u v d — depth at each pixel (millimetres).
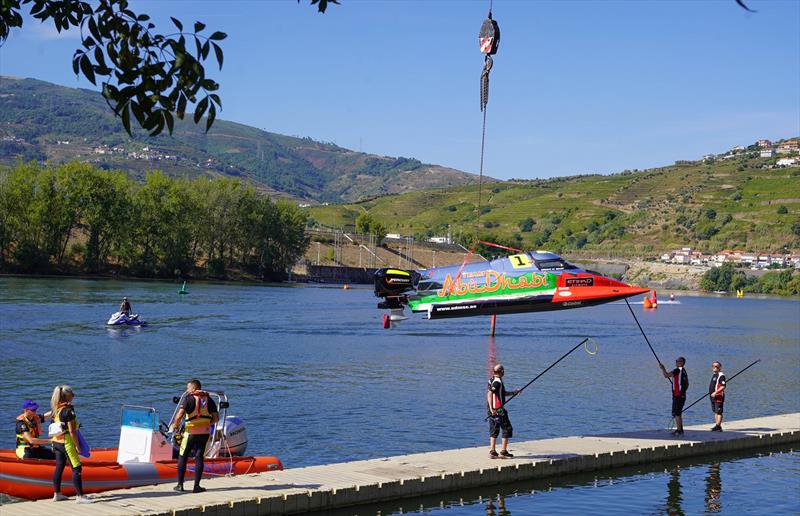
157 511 19266
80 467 19969
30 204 157000
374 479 23578
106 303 103750
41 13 9359
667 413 41344
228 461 23953
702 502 24688
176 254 176625
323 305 125875
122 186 170125
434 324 102250
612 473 27594
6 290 117875
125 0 9312
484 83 20734
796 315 150750
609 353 71688
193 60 9156
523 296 24156
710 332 103250
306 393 44406
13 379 45656
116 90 9109
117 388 44031
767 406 45219
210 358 58438
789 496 25484
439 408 40562
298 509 21594
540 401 44031
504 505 23719
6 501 21219
